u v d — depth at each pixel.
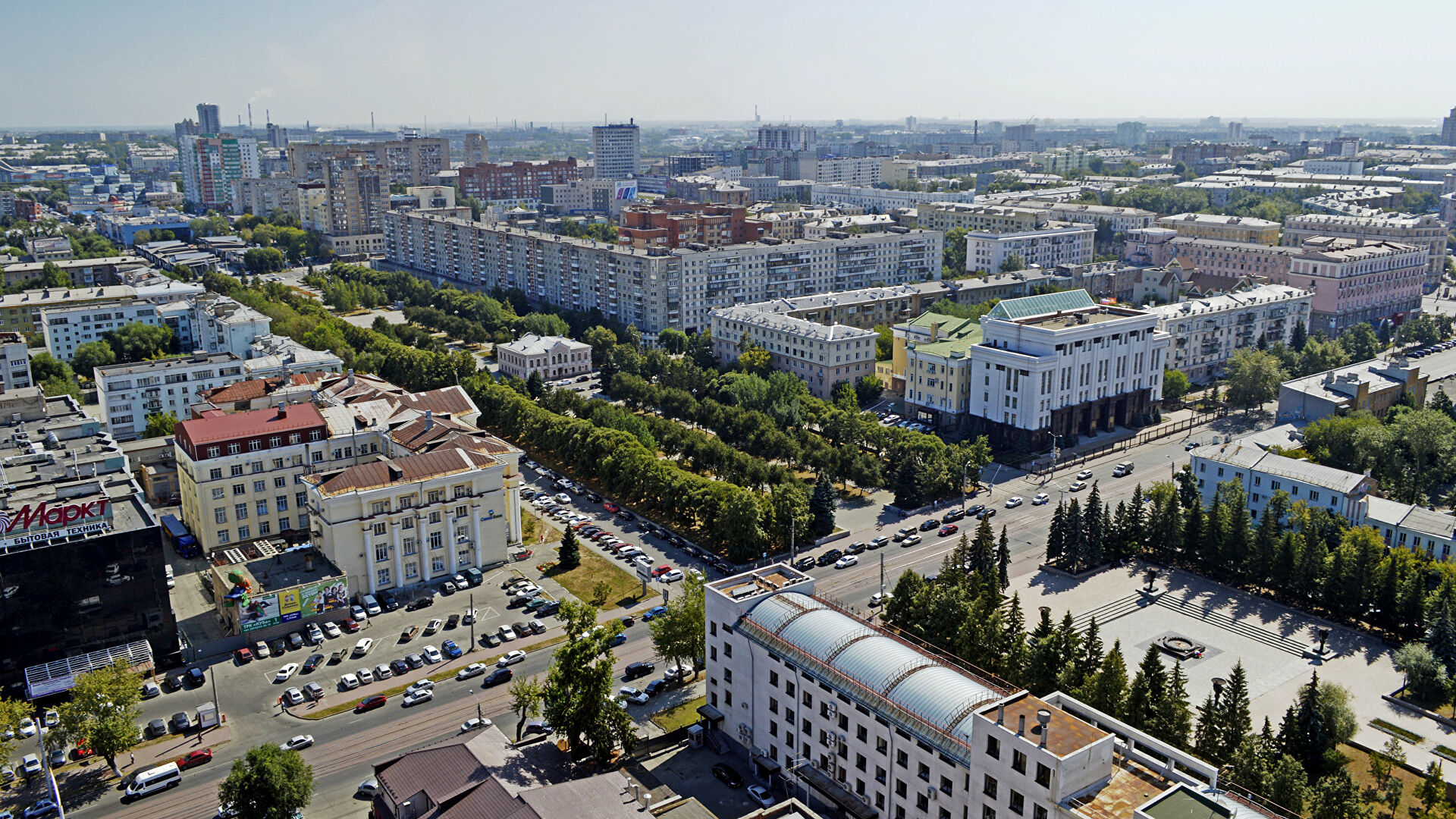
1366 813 143.62
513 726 186.38
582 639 176.38
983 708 134.25
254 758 154.00
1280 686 198.38
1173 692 164.88
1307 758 170.25
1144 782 128.88
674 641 194.62
